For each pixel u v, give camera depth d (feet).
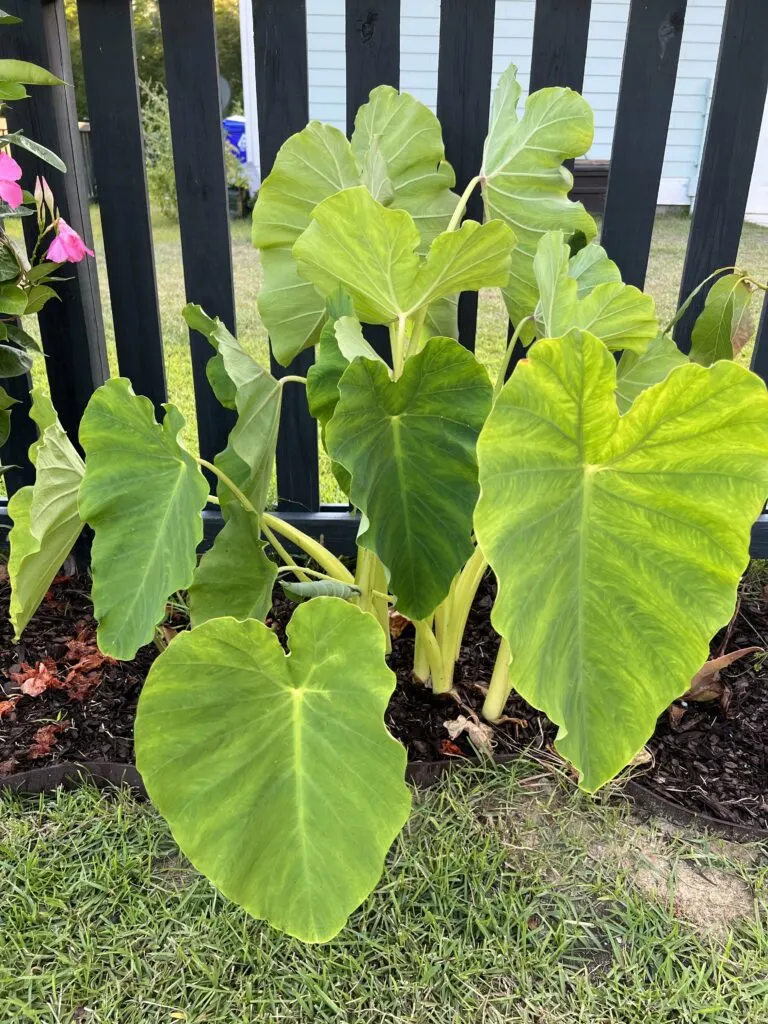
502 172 5.33
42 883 4.27
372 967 3.90
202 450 6.97
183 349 12.94
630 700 3.43
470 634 6.18
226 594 4.35
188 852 3.31
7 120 5.87
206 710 3.22
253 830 3.33
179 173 5.92
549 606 3.25
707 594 3.29
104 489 3.84
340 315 4.12
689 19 20.98
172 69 5.62
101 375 6.79
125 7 5.48
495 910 4.15
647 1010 3.72
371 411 3.73
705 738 5.28
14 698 5.51
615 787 4.88
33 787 4.89
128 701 5.49
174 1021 3.68
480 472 2.87
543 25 5.56
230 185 23.72
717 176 5.93
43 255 6.08
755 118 5.73
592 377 2.88
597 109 21.31
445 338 3.67
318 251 4.12
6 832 4.59
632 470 3.16
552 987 3.83
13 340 5.68
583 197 17.74
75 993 3.79
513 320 5.99
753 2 5.39
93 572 3.88
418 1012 3.72
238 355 4.39
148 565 3.82
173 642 3.09
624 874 4.38
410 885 4.25
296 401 6.68
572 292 4.19
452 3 5.49
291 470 6.95
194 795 3.29
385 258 4.01
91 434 3.76
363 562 5.13
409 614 4.34
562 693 3.35
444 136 5.91
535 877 4.33
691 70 21.70
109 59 5.62
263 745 3.31
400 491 4.07
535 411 2.92
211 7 5.46
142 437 3.82
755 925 4.12
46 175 6.01
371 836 3.29
